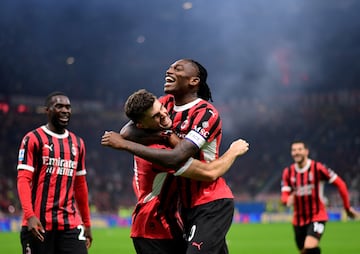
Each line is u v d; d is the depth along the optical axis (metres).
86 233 7.17
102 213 35.97
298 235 10.73
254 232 24.11
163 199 5.44
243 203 35.22
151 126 5.16
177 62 5.40
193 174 5.12
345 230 24.19
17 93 41.97
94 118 45.81
